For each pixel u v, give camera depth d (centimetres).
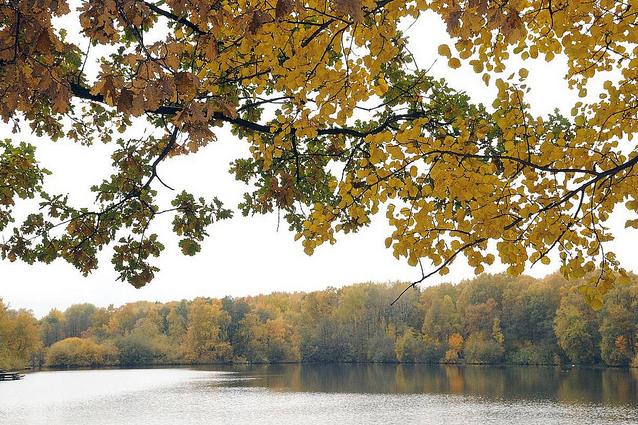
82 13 236
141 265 573
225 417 3119
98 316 11981
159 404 3744
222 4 300
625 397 3459
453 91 472
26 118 522
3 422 3069
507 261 313
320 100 317
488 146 335
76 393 4556
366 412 3145
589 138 306
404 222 310
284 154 533
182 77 241
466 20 249
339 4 214
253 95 503
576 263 317
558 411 2981
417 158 301
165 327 11856
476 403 3388
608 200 309
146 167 563
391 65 426
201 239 577
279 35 304
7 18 239
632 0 275
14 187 584
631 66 301
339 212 319
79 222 550
